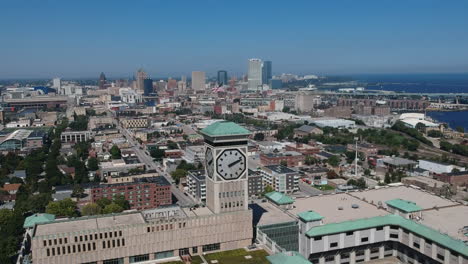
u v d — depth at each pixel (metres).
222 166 173.75
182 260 166.00
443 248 173.62
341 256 197.88
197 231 171.25
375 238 198.50
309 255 190.00
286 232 195.50
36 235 151.88
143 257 165.12
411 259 195.12
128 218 170.88
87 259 157.00
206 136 177.12
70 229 158.62
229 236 176.12
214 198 175.12
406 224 193.12
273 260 147.38
